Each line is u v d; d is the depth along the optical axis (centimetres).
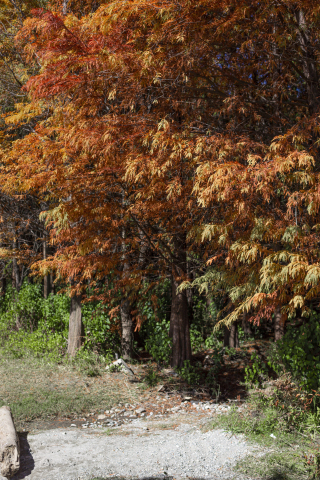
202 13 627
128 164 609
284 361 732
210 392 958
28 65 1154
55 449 595
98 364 1103
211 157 619
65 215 709
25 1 1176
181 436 638
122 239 911
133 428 700
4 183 873
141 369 1125
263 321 1573
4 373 981
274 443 564
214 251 801
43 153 676
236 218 575
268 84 862
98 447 600
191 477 488
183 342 1109
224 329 1320
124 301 1108
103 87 636
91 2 1028
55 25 569
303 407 626
